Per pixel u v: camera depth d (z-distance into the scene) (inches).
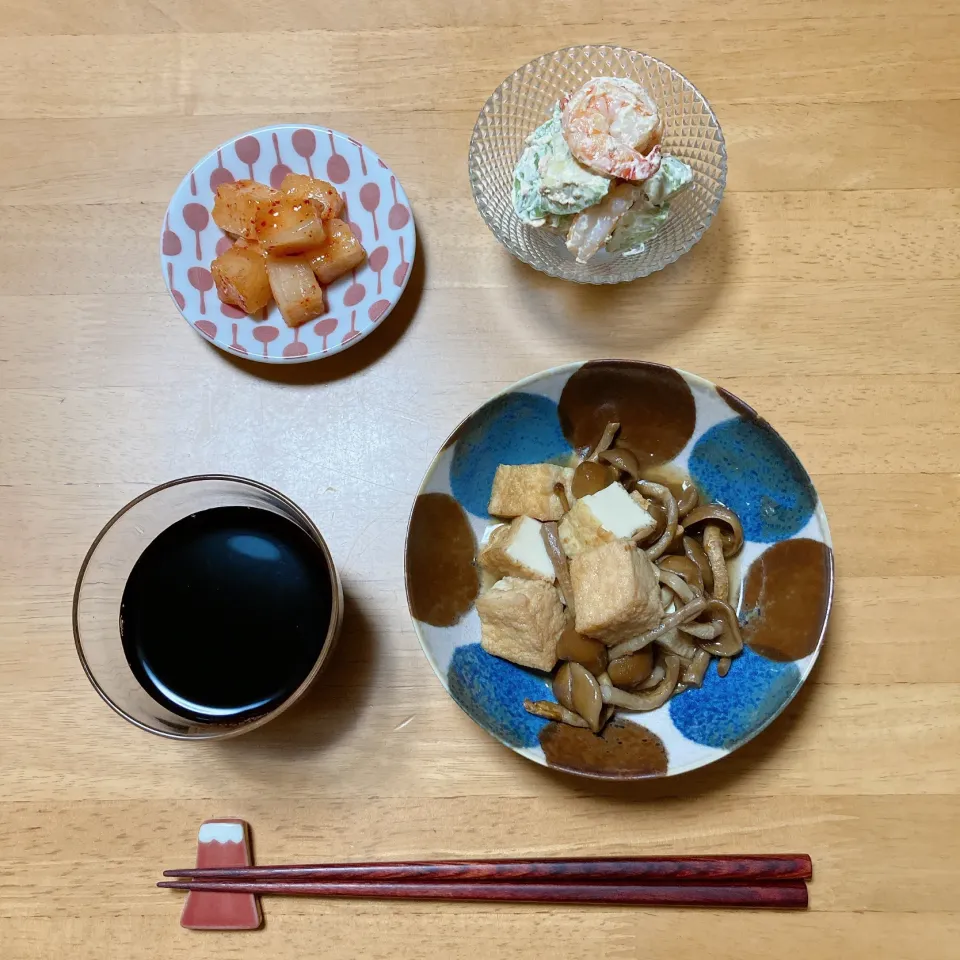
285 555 13.2
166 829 14.0
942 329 14.5
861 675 13.9
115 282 15.2
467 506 13.9
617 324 14.7
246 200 14.2
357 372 14.8
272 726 14.1
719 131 13.9
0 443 15.0
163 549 13.3
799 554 13.1
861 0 15.0
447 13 15.2
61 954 13.8
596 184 13.0
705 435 13.6
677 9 15.1
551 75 14.5
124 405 15.0
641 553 13.2
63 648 14.5
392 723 14.0
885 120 14.8
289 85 15.3
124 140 15.4
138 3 15.5
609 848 13.7
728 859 13.4
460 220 15.0
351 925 13.7
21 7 15.7
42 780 14.2
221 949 13.8
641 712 13.4
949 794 13.6
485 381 14.7
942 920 13.4
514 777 13.9
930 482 14.2
